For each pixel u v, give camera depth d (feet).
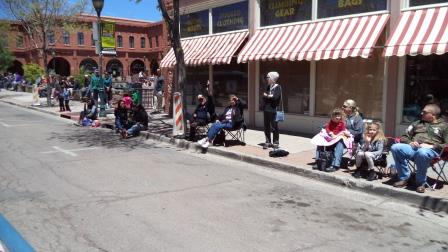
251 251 14.71
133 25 182.70
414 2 29.78
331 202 20.58
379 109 33.30
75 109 66.74
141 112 41.57
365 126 24.73
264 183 23.86
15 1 73.31
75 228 16.62
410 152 21.03
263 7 41.09
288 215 18.52
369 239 16.03
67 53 166.81
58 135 41.01
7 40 126.82
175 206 19.39
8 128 45.88
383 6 31.68
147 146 35.53
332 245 15.37
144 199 20.35
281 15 39.40
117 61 180.75
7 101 86.53
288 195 21.59
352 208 19.74
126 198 20.47
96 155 31.14
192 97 52.54
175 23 36.47
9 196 20.70
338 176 23.75
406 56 30.91
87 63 172.86
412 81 30.94
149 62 188.85
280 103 30.96
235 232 16.42
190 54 47.85
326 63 36.76
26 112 65.77
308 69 38.17
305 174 25.43
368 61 33.68
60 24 83.46
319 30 35.04
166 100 56.80
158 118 53.01
